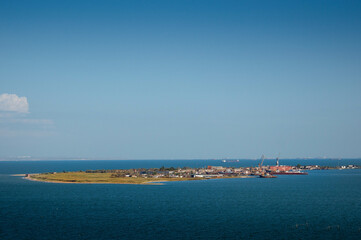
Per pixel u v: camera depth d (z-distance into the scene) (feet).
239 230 473.67
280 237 439.22
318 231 468.34
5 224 507.71
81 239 429.38
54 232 461.37
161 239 430.61
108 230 472.85
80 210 629.92
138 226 497.05
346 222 522.47
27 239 429.38
